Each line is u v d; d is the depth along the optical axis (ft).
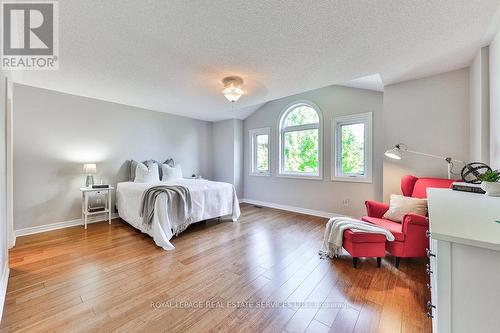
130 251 8.48
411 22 5.26
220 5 4.65
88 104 12.16
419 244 6.95
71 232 10.63
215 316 4.98
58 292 5.80
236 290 5.98
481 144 6.66
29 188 10.35
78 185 11.82
